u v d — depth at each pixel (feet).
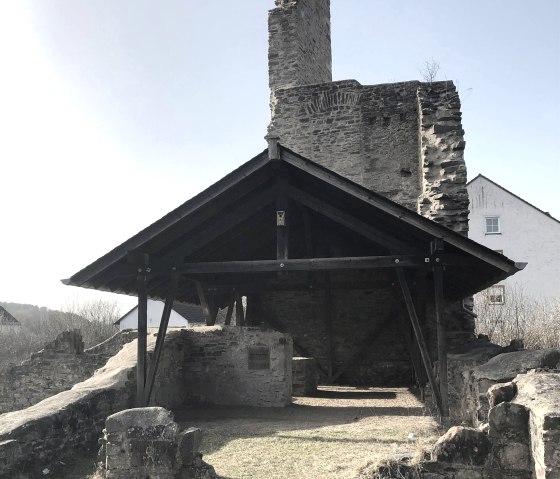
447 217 39.17
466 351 30.17
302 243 36.88
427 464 14.78
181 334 33.35
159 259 25.34
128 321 140.46
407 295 24.54
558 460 12.41
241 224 29.01
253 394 32.63
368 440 21.88
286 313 45.78
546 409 12.99
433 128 40.86
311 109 48.03
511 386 15.96
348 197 23.73
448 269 26.99
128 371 26.48
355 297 44.78
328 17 59.47
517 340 26.61
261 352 32.89
